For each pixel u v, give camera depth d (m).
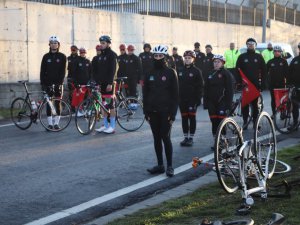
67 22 18.38
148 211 5.43
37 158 8.34
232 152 5.38
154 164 7.99
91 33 19.52
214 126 9.20
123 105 11.23
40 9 17.16
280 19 36.06
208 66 18.30
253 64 10.99
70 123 12.21
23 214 5.58
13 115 11.52
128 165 7.90
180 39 24.95
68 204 5.95
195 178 7.19
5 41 15.93
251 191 5.39
